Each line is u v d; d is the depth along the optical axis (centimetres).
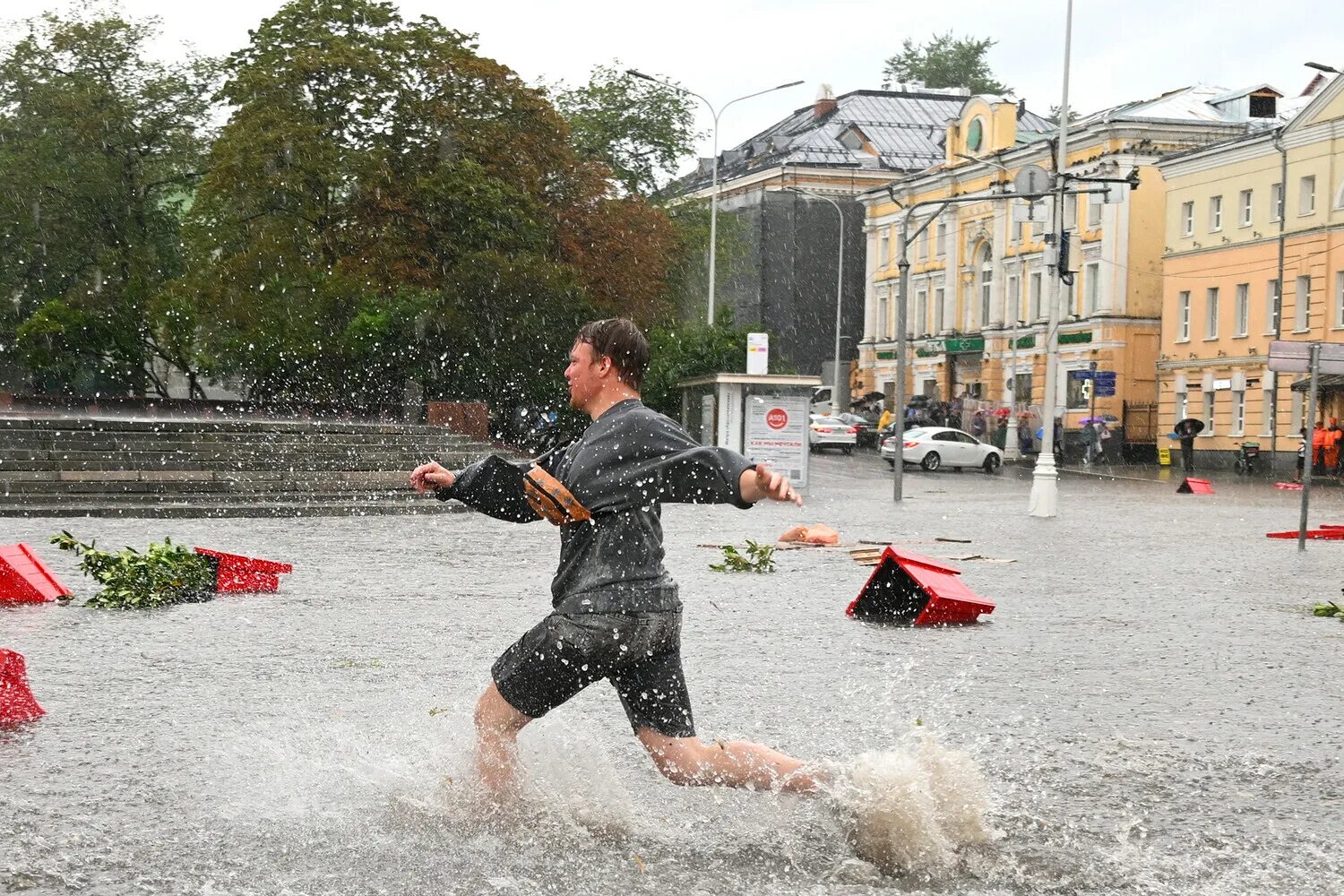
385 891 530
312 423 3575
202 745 766
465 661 1061
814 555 2073
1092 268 7619
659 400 5534
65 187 6412
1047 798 684
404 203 5581
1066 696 964
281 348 5284
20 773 708
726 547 1833
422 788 656
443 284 5525
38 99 6419
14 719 838
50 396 5331
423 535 2377
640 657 565
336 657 1077
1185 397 7012
